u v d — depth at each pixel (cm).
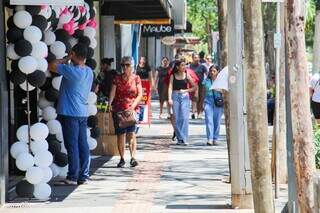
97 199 1897
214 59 6806
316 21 3145
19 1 1775
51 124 2022
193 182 2159
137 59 5016
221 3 2100
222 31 2111
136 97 2438
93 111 2256
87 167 2133
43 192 1861
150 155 2775
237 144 1712
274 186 1945
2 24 1786
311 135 1145
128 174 2316
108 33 3656
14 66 1833
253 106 1362
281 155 2072
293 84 1142
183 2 4753
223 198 1886
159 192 1995
